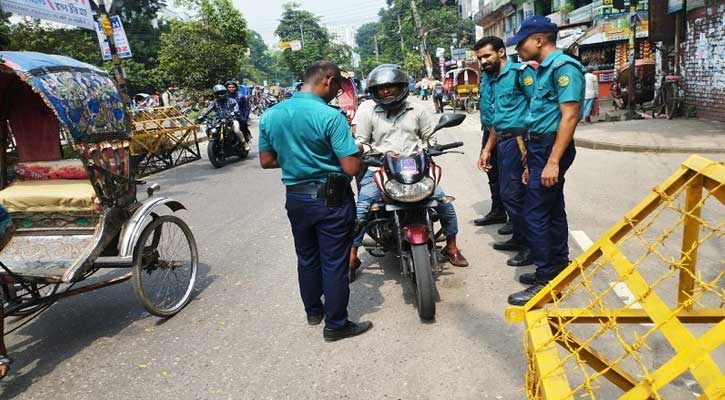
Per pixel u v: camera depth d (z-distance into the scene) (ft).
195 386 10.59
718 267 13.92
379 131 14.53
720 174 6.51
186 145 42.42
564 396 6.25
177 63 78.28
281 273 16.44
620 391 9.11
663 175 25.08
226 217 23.85
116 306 14.98
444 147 14.06
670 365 5.21
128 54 44.68
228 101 39.73
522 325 11.86
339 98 47.55
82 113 12.62
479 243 17.56
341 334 11.91
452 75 83.71
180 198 28.73
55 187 13.57
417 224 12.71
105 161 13.24
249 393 10.20
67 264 12.33
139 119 39.24
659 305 6.11
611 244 7.49
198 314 13.94
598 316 7.84
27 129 14.74
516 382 9.79
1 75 13.74
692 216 6.88
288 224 21.90
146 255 13.69
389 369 10.58
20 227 13.65
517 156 15.06
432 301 12.09
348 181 11.46
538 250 12.83
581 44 65.21
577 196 22.24
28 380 11.35
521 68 14.05
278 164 12.03
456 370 10.34
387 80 13.61
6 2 27.94
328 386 10.19
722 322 5.04
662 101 44.70
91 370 11.56
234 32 85.76
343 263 11.62
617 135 35.76
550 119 12.34
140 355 12.04
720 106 37.93
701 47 39.75
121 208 13.60
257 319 13.37
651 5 43.70
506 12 104.53
